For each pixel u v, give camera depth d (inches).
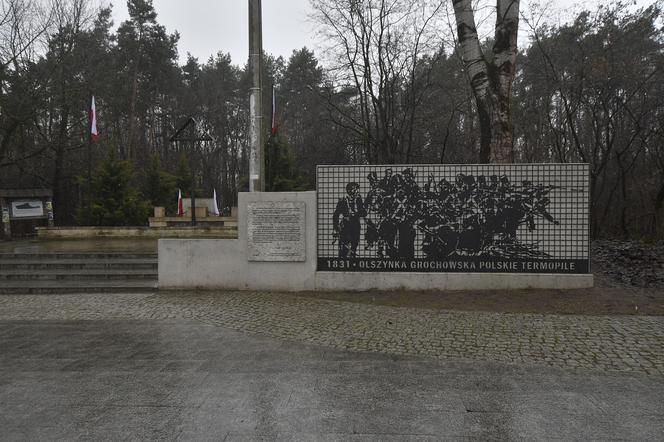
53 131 1233.4
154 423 155.3
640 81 754.2
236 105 1905.8
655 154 842.8
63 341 255.3
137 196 1091.3
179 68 1748.3
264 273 378.0
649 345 231.6
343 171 366.0
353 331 266.2
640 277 378.0
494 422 152.7
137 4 1504.7
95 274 434.3
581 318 282.8
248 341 251.1
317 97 1118.4
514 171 349.7
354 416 158.6
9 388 188.2
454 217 355.9
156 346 244.2
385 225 362.9
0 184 1331.2
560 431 145.8
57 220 1214.3
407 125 965.8
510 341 242.4
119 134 1647.4
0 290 406.6
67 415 162.6
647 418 154.1
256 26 402.6
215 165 1948.8
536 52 870.4
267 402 171.3
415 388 182.9
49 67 1040.2
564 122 973.8
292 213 371.2
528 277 348.2
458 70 995.3
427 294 349.7
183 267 388.2
